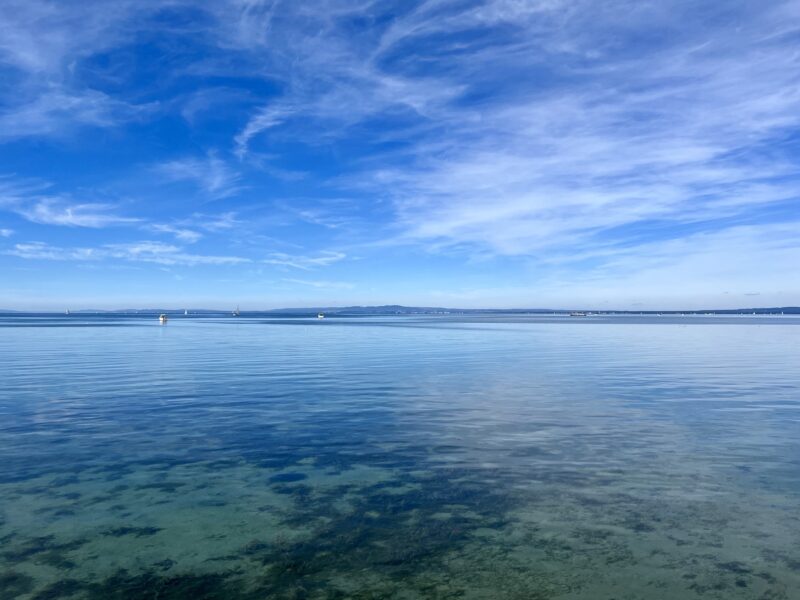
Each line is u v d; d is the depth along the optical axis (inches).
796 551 324.2
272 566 311.9
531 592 282.2
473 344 2229.3
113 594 282.7
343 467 491.5
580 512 383.9
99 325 4911.4
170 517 381.4
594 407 772.6
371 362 1454.2
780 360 1507.1
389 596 279.7
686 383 1018.7
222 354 1727.4
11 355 1678.2
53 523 371.2
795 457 511.8
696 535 345.4
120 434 615.8
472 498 412.2
